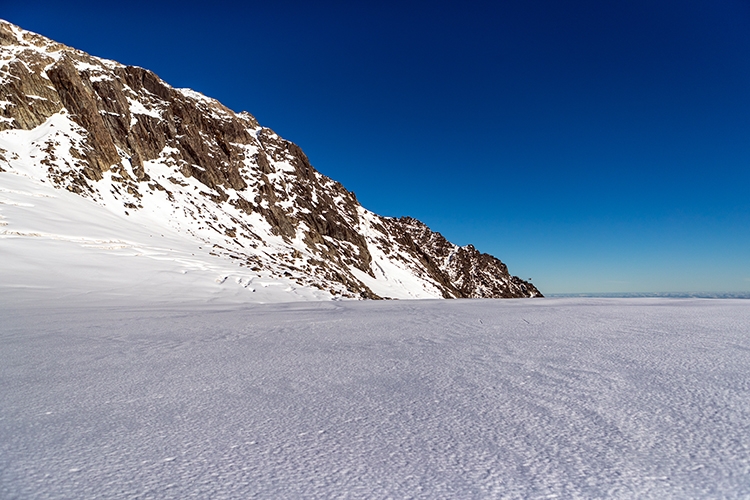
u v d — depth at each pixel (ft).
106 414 8.73
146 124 203.62
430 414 8.63
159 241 110.11
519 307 38.70
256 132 322.34
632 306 36.94
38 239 77.66
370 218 378.73
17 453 6.69
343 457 6.57
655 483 5.55
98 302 47.50
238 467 6.22
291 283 101.86
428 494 5.38
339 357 14.93
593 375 11.67
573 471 5.98
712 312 28.78
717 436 7.14
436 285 324.60
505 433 7.51
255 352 16.07
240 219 201.98
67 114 157.17
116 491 5.49
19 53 159.43
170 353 15.93
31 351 16.42
